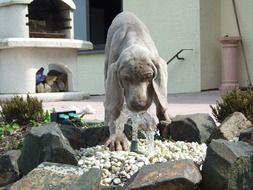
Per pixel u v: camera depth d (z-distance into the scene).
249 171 1.95
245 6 6.87
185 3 7.16
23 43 5.75
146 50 2.57
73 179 1.95
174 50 7.31
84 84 8.33
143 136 2.85
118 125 2.64
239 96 3.25
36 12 6.14
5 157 2.35
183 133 2.92
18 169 2.33
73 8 6.18
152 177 1.92
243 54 6.82
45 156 2.26
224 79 6.71
